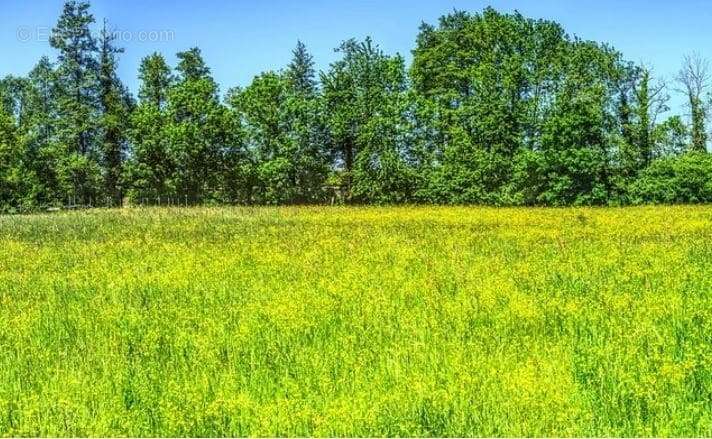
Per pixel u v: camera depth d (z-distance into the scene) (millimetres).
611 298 10844
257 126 64688
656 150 65000
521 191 57594
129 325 10000
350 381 7277
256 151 65125
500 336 8977
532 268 14844
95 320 10539
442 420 6242
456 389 6770
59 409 6582
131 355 8531
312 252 18469
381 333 9281
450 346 8445
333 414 6094
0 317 10961
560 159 55250
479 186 60438
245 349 8602
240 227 30125
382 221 34469
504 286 12109
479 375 7156
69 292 13234
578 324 9477
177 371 7797
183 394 6820
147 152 63281
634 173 60375
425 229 28453
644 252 17438
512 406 6348
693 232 24984
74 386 7324
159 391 7195
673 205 51156
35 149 64375
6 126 61188
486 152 61094
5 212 58594
